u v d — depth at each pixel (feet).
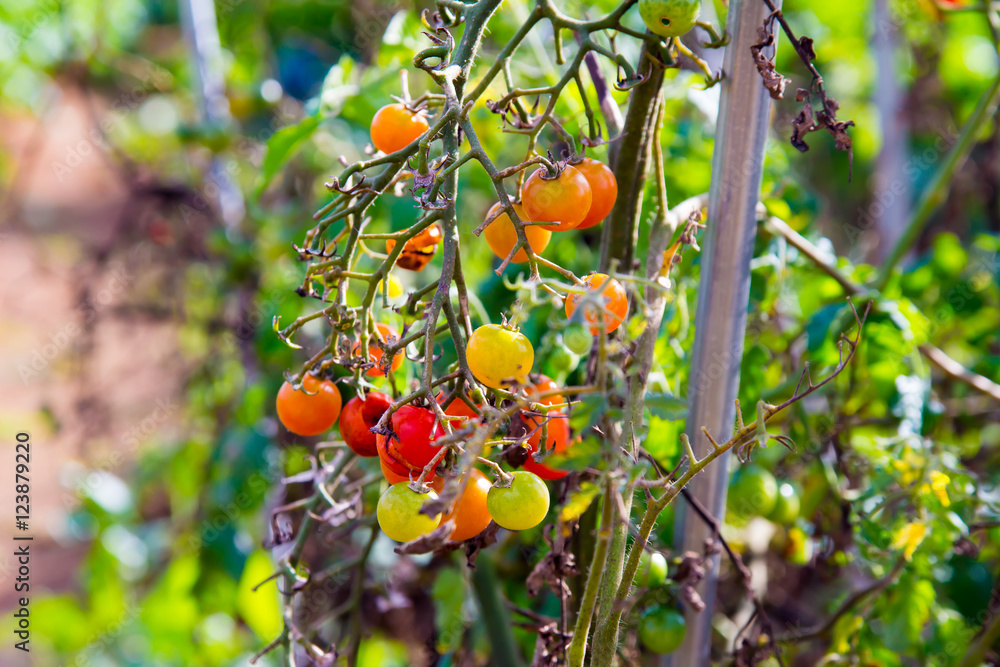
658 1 2.68
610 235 2.98
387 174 2.64
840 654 3.34
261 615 4.72
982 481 4.03
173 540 5.65
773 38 2.76
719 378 3.00
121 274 6.06
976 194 5.59
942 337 4.39
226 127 5.00
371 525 3.24
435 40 2.67
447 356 3.37
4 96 7.24
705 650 3.12
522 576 3.89
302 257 2.68
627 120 2.89
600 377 2.43
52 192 9.20
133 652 5.00
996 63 5.92
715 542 3.05
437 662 3.82
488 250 4.37
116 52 6.39
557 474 2.74
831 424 3.49
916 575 3.28
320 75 5.77
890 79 4.93
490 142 3.95
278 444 4.61
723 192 2.92
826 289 3.59
